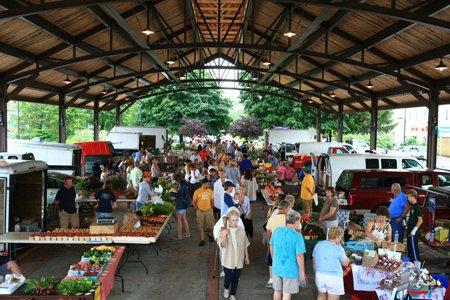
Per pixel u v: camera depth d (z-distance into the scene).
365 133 53.56
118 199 14.67
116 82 32.84
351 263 7.42
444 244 9.62
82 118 57.22
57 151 19.75
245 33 23.27
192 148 34.81
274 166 23.20
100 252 8.16
